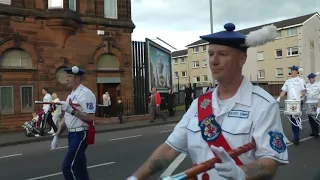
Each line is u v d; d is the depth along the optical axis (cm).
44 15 1770
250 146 184
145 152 936
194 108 211
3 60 1662
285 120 1548
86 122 498
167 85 2548
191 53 6475
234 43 194
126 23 2072
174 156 216
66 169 491
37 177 706
